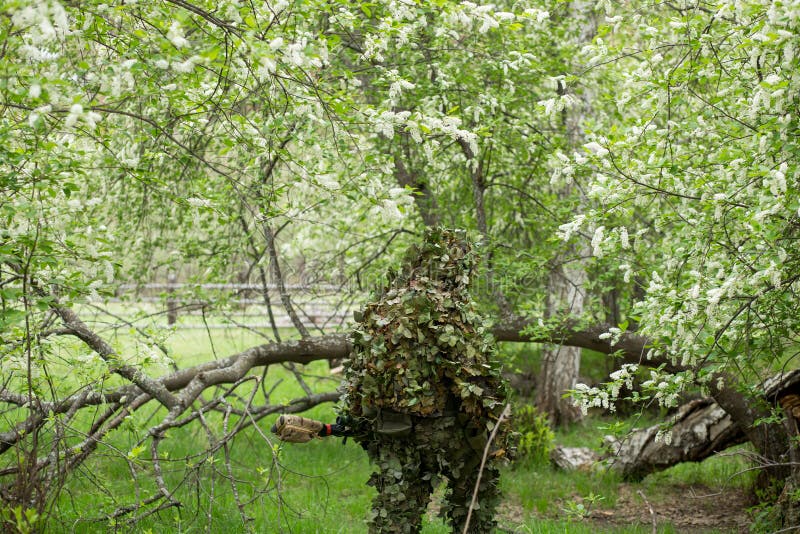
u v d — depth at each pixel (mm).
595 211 5086
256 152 5203
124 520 5008
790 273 4395
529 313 7617
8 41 3670
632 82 5145
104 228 4383
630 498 7867
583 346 7574
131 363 5504
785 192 3949
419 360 4070
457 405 4203
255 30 3801
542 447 9070
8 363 4426
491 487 4332
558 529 6504
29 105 3725
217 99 5008
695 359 4738
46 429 4816
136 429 4965
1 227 4031
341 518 6664
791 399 6301
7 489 4188
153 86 4508
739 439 7688
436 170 8359
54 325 5891
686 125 5156
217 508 6164
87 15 4109
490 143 7703
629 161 4957
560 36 8773
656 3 5676
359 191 4832
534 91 8648
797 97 4273
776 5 3781
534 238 9242
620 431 4984
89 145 4879
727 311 4582
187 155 5355
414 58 7328
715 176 4828
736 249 4406
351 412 4344
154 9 4176
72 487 6156
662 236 7059
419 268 4285
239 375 6723
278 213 5562
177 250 8094
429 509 7309
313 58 4332
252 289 8133
